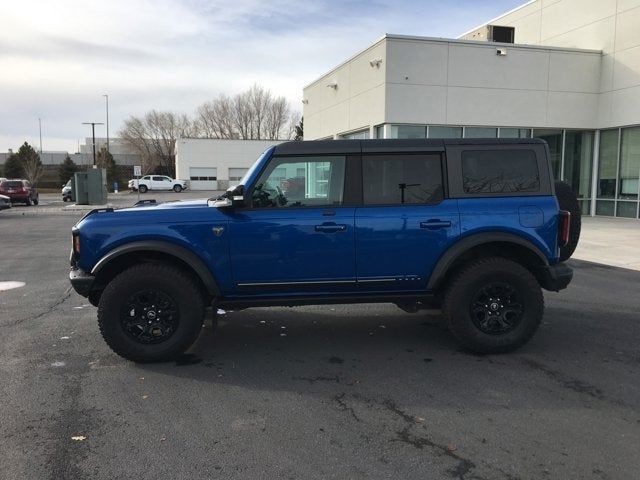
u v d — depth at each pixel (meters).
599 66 17.88
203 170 64.19
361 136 18.00
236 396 4.26
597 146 18.39
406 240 5.06
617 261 10.38
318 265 5.04
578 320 6.44
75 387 4.44
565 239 5.24
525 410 3.98
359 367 4.92
